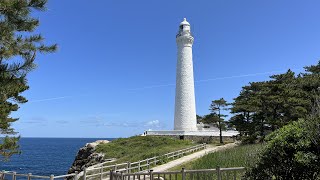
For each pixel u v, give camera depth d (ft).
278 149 31.60
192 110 201.26
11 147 62.90
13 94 53.42
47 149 497.46
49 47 47.70
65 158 319.47
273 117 139.74
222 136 191.11
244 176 35.32
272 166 31.94
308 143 30.30
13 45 44.80
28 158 311.68
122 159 124.36
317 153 30.07
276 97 134.72
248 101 160.25
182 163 99.04
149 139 178.29
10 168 221.46
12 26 45.24
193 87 204.44
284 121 130.21
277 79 150.92
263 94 143.43
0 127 63.62
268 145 32.86
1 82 44.47
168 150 140.26
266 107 142.00
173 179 65.31
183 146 159.53
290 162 30.96
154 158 103.55
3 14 44.86
